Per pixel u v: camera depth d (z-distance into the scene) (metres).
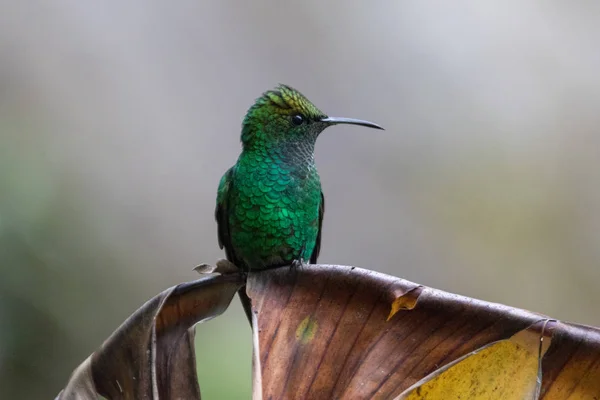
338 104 15.35
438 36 15.74
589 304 15.20
